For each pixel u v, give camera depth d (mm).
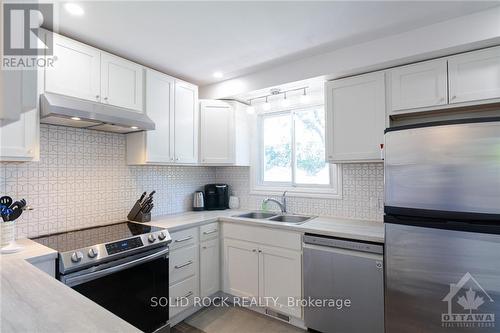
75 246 1711
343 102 2328
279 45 2168
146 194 2746
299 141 3107
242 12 1711
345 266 2000
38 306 796
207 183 3482
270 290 2398
